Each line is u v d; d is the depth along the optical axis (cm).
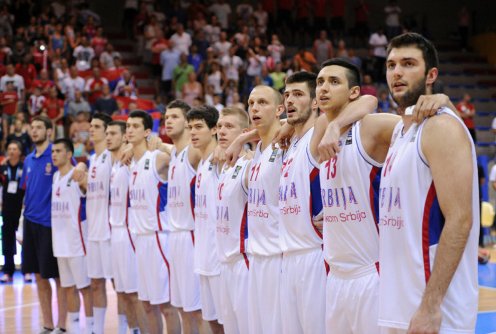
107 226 1129
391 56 494
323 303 657
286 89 702
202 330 927
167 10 3225
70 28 2839
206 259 870
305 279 662
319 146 546
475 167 458
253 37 3191
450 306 452
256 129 776
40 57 2669
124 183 1077
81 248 1155
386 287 485
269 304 730
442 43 3903
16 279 1750
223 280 822
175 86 2772
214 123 908
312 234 664
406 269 474
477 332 1093
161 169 1009
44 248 1182
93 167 1148
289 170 684
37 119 1234
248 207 761
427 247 466
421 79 484
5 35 2805
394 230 483
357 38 3581
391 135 545
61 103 2375
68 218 1158
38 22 2905
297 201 670
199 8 3231
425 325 434
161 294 987
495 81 3619
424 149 468
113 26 3578
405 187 477
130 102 2484
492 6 4044
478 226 468
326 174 586
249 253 768
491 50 3766
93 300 1148
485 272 1742
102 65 2694
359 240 561
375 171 560
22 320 1283
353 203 564
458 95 3500
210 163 888
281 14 3469
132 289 1062
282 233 692
